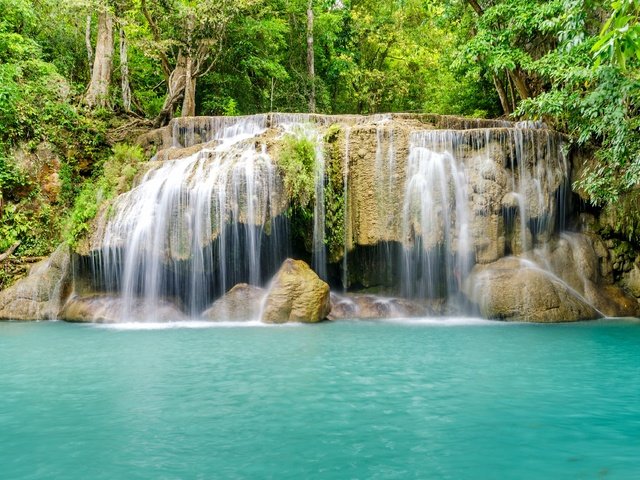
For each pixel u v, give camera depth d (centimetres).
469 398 477
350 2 2894
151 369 604
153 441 369
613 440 371
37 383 536
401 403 461
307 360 650
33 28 2075
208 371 584
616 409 443
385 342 777
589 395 488
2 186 1362
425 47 2923
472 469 320
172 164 1205
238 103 2319
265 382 536
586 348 734
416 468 321
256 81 2450
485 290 1075
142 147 1554
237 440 371
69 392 499
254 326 963
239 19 2081
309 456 340
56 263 1187
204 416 424
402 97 2967
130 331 905
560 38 1048
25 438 376
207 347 737
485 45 1491
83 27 2261
